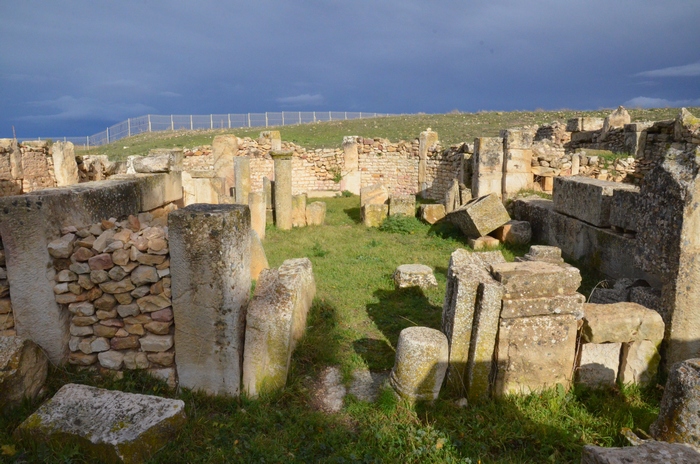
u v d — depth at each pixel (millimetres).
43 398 3781
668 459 2490
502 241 9688
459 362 4035
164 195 6965
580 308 4051
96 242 3957
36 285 3922
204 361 3945
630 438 3260
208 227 3709
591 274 7527
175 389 4055
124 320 4016
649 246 4633
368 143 19859
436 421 3666
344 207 15711
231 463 3182
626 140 14812
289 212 11781
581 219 8039
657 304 4559
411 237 10703
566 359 4117
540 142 17625
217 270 3762
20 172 13422
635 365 4184
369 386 4328
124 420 3277
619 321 4035
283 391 3975
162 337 4016
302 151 19984
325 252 9031
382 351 5004
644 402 4008
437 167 17641
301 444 3428
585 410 3838
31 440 3209
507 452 3381
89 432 3166
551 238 9195
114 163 14828
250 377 3990
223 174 16891
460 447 3381
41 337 3998
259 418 3635
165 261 3908
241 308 4012
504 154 11859
